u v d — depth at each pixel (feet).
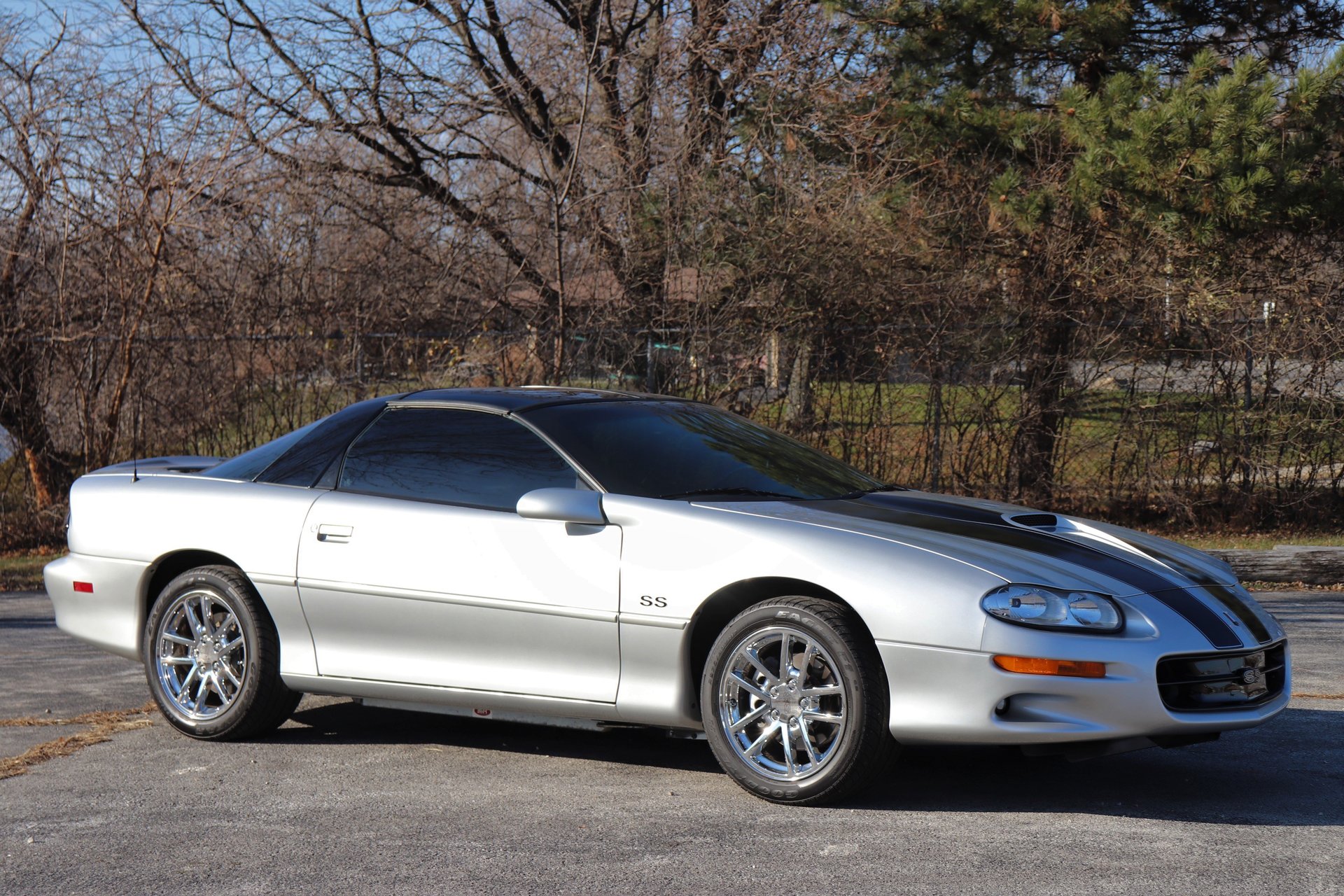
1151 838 12.50
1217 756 16.16
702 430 17.19
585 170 51.06
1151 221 41.11
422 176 55.36
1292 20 47.67
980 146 46.24
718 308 43.98
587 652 14.96
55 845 12.73
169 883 11.53
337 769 15.72
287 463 17.57
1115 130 41.37
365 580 16.14
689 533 14.48
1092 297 42.86
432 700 16.02
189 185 42.86
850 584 13.56
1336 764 15.74
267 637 16.93
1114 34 44.78
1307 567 33.63
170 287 43.32
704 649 14.89
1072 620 13.07
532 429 16.12
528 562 15.24
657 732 17.74
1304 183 39.73
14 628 28.81
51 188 42.32
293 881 11.54
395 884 11.40
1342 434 42.09
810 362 42.55
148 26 50.62
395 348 42.93
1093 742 13.12
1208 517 43.16
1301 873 11.37
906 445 42.37
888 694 13.47
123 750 16.88
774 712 13.93
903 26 48.49
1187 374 42.63
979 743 13.12
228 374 42.63
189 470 18.92
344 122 52.80
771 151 48.88
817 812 13.55
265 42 54.08
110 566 18.11
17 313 42.22
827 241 43.32
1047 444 42.75
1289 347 41.91
